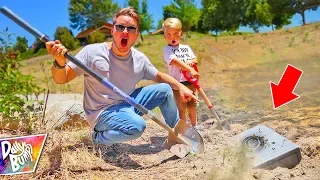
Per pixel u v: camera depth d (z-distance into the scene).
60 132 4.15
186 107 4.27
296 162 3.12
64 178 3.04
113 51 3.56
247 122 4.82
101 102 3.53
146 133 4.64
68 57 3.22
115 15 3.57
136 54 3.69
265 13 43.56
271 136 3.26
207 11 48.41
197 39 28.78
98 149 3.67
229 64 14.50
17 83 5.08
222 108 5.88
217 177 2.88
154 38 38.94
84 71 3.38
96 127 3.58
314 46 16.48
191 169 3.18
